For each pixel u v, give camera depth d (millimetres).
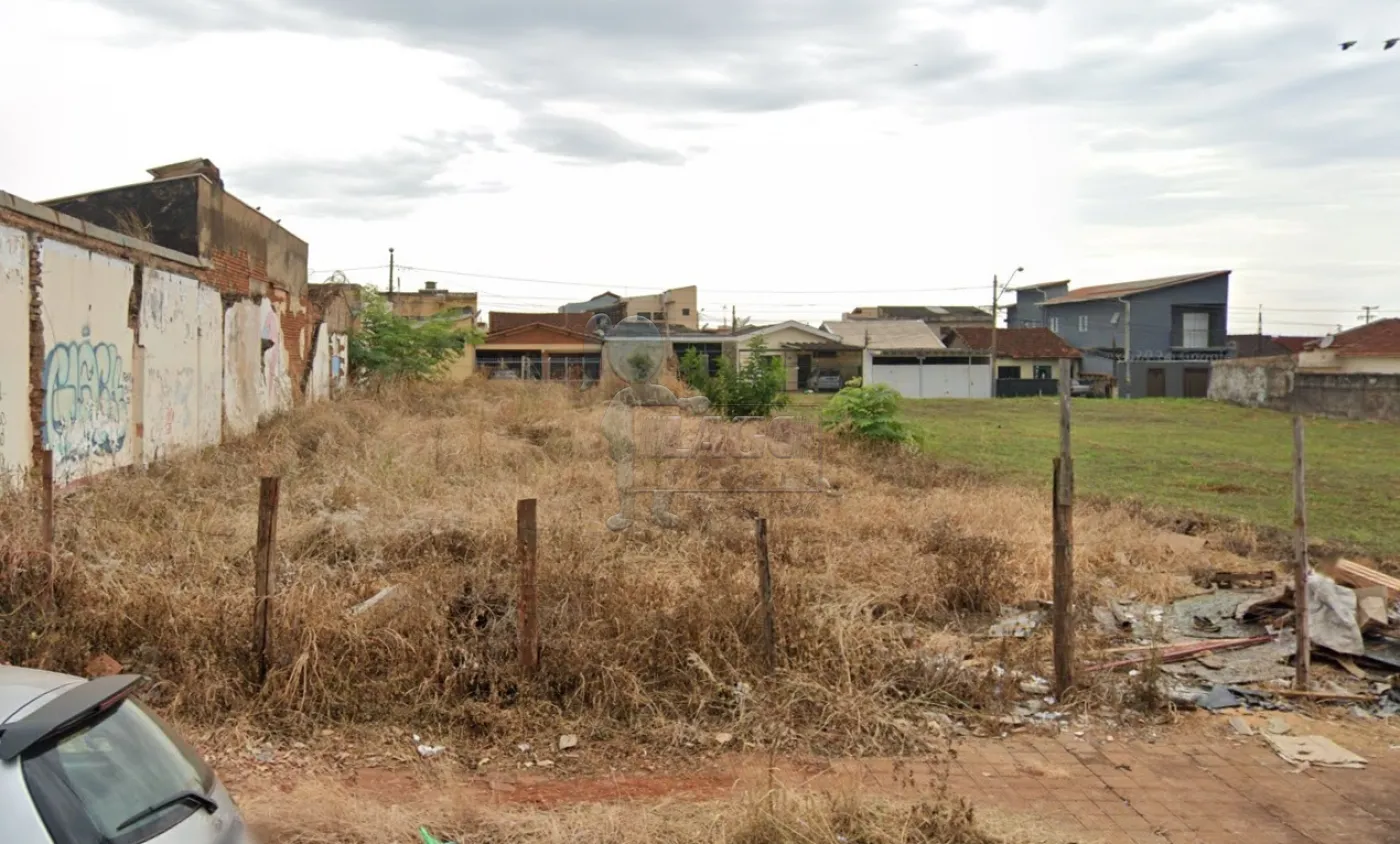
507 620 6922
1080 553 10695
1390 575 10578
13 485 9070
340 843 4695
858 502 13133
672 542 10242
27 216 10500
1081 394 60625
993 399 48219
